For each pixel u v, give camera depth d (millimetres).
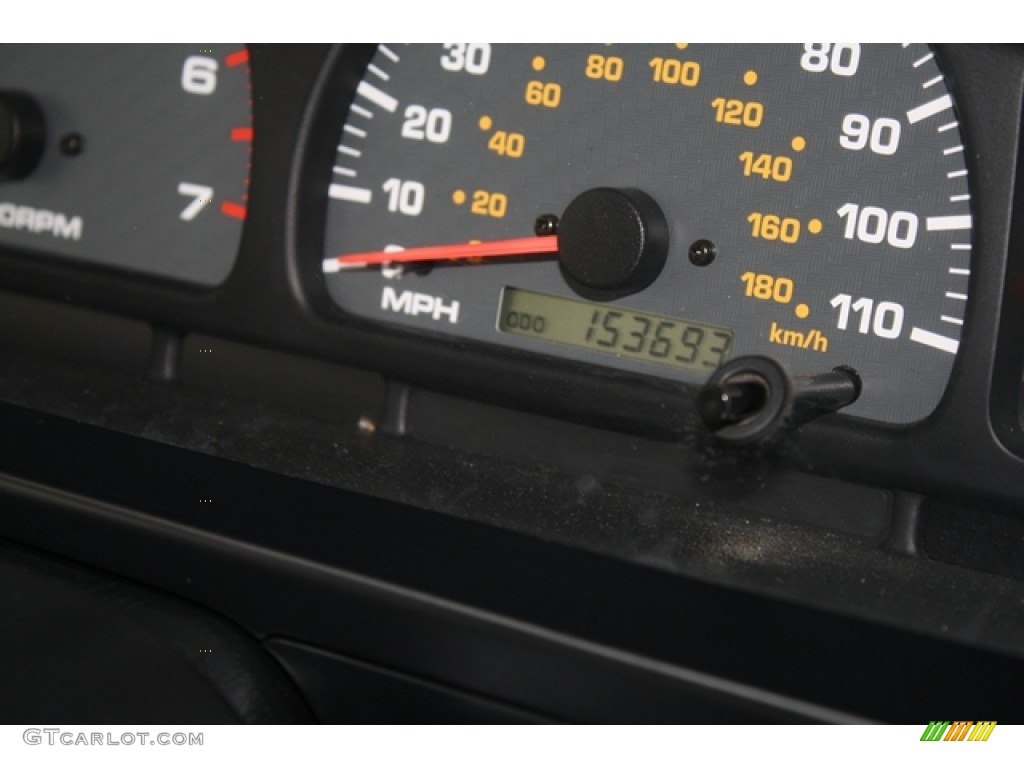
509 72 243
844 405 217
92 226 275
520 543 230
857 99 219
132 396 267
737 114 227
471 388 244
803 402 206
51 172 279
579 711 219
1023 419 214
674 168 232
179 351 269
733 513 234
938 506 221
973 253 210
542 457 245
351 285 256
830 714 199
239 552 228
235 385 266
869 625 212
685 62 231
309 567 224
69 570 243
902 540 223
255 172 254
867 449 218
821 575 221
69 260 275
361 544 228
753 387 181
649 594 219
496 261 244
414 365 247
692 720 211
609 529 232
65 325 277
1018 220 206
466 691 226
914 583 218
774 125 225
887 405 219
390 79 251
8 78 280
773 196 225
